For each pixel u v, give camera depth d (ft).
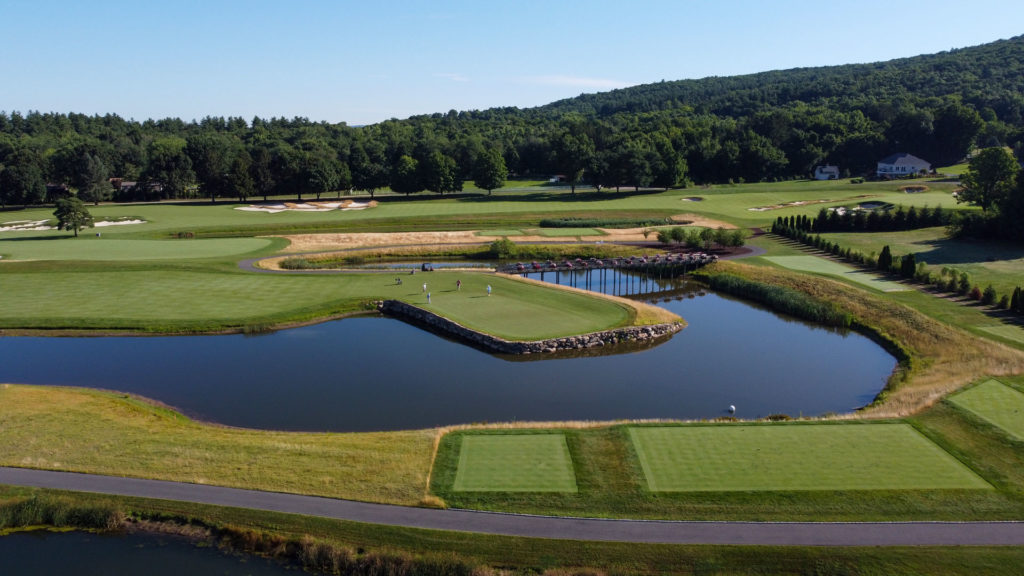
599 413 141.08
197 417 136.36
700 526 91.35
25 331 192.85
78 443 116.26
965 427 119.65
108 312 207.31
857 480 101.96
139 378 158.71
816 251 304.50
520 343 179.73
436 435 119.24
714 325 212.23
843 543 87.40
